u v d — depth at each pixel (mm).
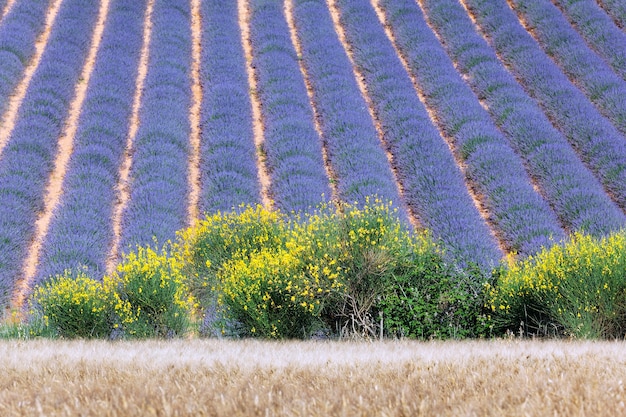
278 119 56750
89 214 43812
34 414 10453
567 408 9945
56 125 54812
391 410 10141
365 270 28047
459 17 73188
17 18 70125
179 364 14969
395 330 27797
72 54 64438
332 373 13406
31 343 22438
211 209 44156
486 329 28297
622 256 26750
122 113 56750
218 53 66562
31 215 44656
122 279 29141
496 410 10195
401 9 75500
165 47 66750
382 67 64312
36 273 38594
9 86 59031
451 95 59031
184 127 55906
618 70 62969
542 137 52031
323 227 29391
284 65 64438
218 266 31625
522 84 62469
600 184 48562
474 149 52062
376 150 51750
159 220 43125
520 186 46844
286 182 47781
